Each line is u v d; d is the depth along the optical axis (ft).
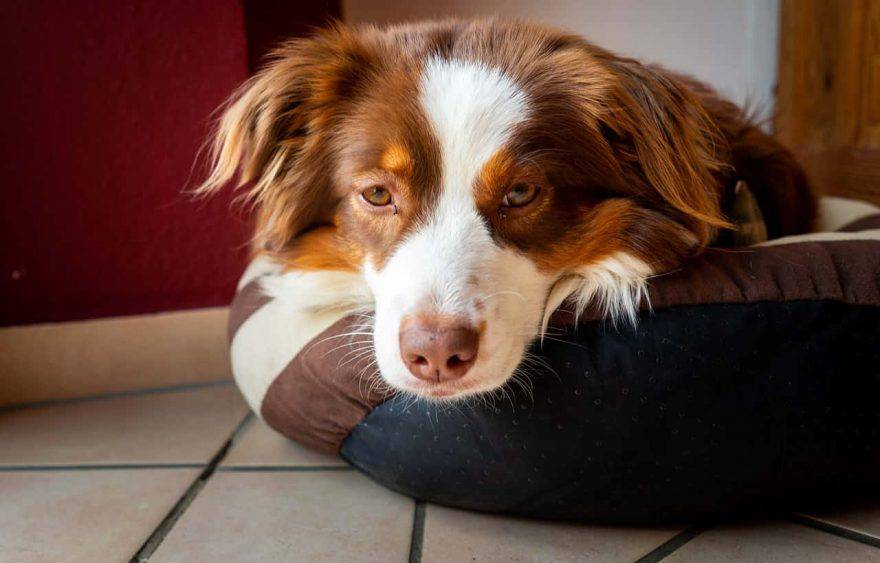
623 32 3.73
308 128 2.04
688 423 1.78
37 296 2.67
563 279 1.93
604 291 1.88
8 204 2.59
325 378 1.97
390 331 1.76
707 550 1.80
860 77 3.38
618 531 1.88
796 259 1.85
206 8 2.61
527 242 1.87
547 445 1.81
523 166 1.84
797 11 3.58
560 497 1.86
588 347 1.82
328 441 2.05
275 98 2.01
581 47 1.99
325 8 3.18
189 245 2.75
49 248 2.65
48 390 2.70
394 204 1.90
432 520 1.94
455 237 1.81
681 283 1.85
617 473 1.81
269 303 2.23
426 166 1.85
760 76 3.84
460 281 1.74
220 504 2.03
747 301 1.80
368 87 1.96
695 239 1.94
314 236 2.07
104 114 2.61
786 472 1.81
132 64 2.60
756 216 2.25
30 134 2.57
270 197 2.10
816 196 2.78
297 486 2.10
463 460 1.86
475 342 1.71
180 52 2.62
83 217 2.65
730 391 1.77
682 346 1.78
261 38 2.76
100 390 2.74
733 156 2.36
